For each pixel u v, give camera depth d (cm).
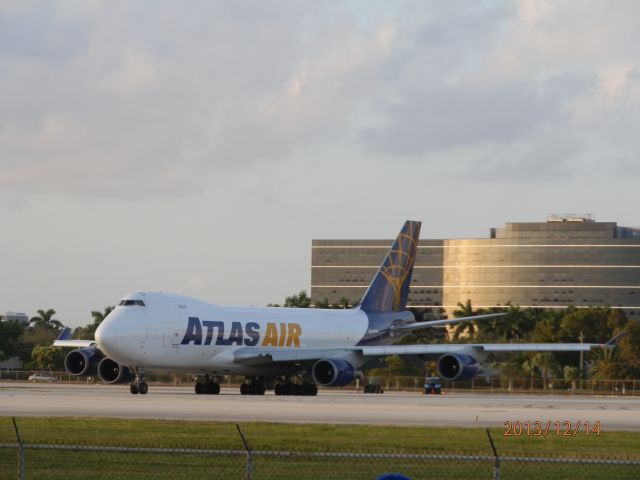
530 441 9644
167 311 17962
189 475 7475
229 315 19150
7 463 7956
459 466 8212
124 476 7388
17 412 12156
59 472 7525
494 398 18925
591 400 18712
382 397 18488
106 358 18600
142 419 11125
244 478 7362
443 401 16575
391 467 8081
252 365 19075
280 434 9819
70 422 10688
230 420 11275
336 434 9894
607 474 7869
